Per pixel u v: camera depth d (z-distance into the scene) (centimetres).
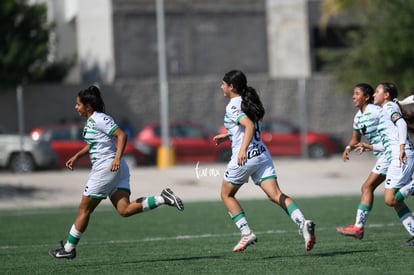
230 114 3588
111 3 15350
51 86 13362
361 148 4019
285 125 12412
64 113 13388
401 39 10944
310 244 3450
